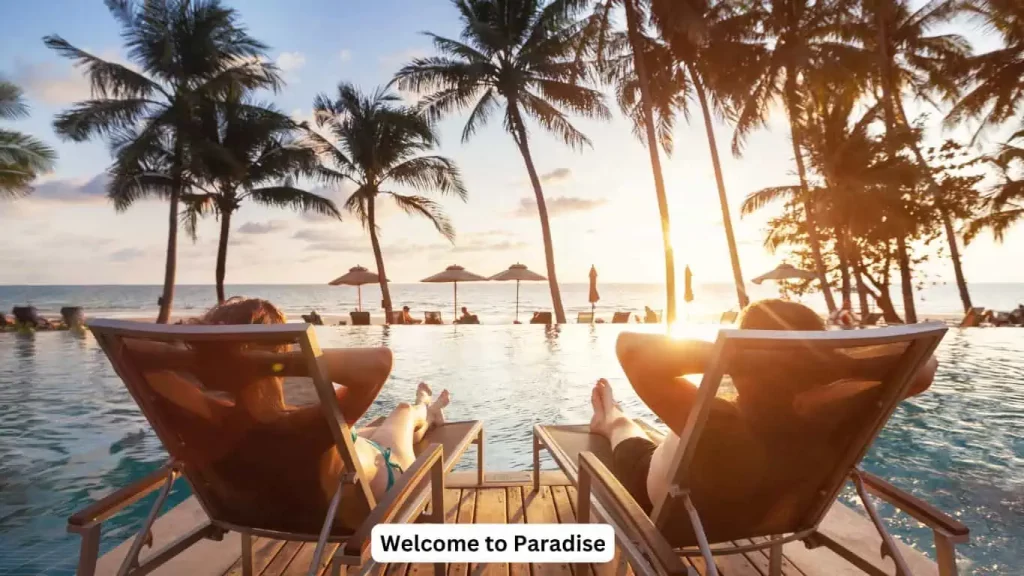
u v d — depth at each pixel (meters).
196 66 18.00
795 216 21.92
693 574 1.65
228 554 2.45
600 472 1.78
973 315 19.09
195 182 18.78
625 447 2.08
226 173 18.20
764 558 2.42
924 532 3.12
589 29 16.88
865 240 21.00
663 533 1.72
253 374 1.47
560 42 18.53
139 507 3.42
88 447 4.66
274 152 19.44
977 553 2.85
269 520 1.79
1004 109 19.11
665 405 1.58
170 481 1.71
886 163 19.28
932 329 1.39
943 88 19.83
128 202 17.95
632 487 1.98
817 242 19.05
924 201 19.59
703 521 1.71
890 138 18.31
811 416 1.55
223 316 1.60
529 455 4.74
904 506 1.54
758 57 17.33
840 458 1.67
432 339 12.73
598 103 18.66
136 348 1.50
